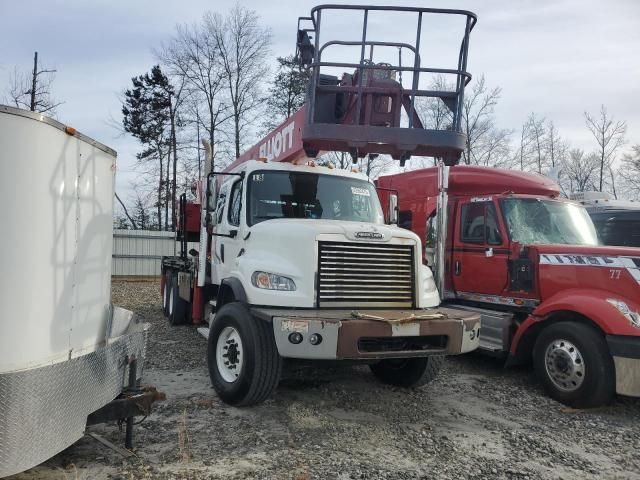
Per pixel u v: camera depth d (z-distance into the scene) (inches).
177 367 276.5
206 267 302.2
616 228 455.2
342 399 230.2
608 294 243.4
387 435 191.5
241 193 255.1
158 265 878.4
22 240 124.0
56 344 136.8
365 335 187.0
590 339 233.3
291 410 211.0
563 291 260.5
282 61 1427.2
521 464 172.2
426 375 239.0
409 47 247.9
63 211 139.0
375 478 155.4
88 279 155.2
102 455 163.9
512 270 288.7
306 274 203.5
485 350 288.2
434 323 198.2
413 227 349.4
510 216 297.3
